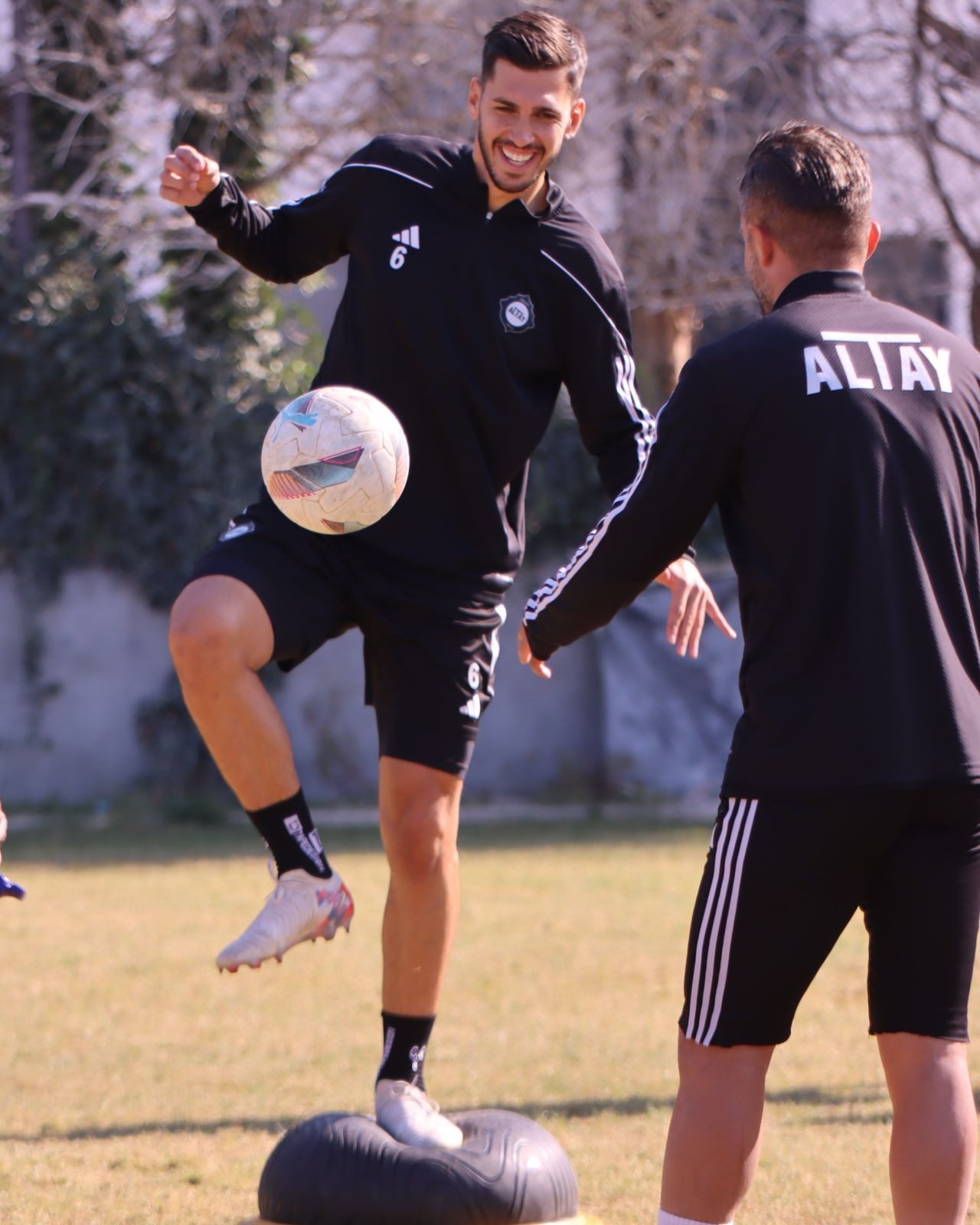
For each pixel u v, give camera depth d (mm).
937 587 9508
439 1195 11141
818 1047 20078
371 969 26359
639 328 56125
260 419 53219
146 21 51312
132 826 48094
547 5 49438
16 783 50969
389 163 12758
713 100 50844
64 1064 19484
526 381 12859
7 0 52812
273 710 11680
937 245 50188
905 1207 9469
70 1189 13938
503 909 31438
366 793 52312
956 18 47625
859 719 9203
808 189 10117
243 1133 16109
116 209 51438
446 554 12695
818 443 9422
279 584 12078
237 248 12875
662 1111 16812
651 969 25375
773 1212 12930
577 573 10422
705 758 51188
